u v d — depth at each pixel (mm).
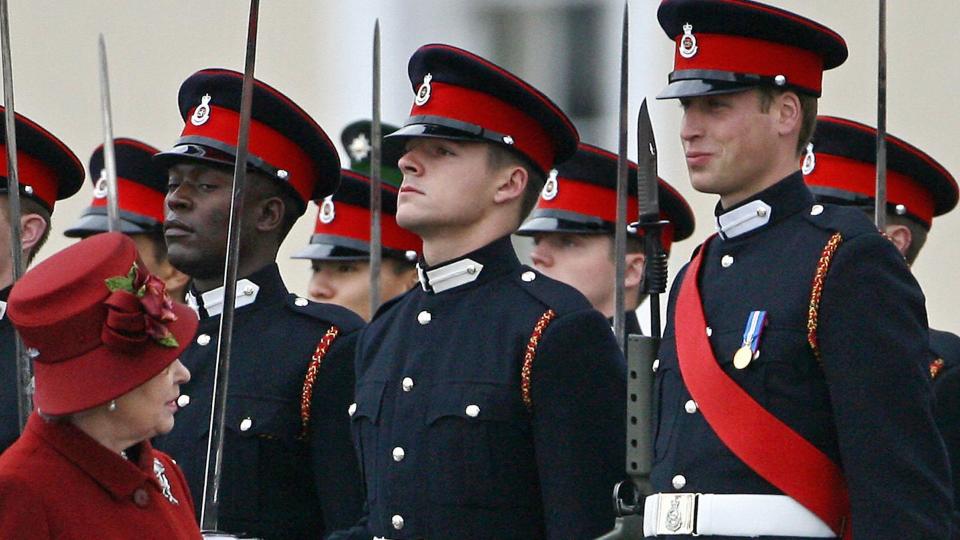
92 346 20719
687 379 23422
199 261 27766
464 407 25234
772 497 22734
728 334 23297
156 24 44031
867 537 22016
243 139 25016
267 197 28094
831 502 22656
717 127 23969
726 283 23734
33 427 21125
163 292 21016
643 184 24625
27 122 31203
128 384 20688
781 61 23984
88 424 21031
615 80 43875
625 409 25234
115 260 20875
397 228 34562
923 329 22844
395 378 26047
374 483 25953
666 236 33469
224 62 44000
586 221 32375
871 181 30781
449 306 26141
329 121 43938
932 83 37281
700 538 23000
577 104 44094
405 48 44000
